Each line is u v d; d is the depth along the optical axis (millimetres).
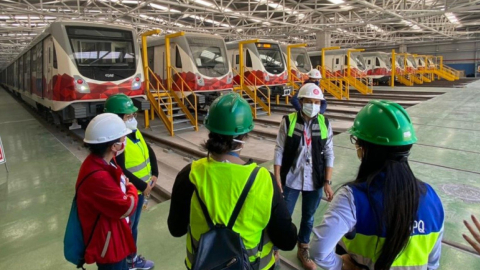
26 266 2982
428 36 31609
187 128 10297
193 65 11164
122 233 1986
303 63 17250
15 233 3727
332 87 17188
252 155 7164
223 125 1365
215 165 1366
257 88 13305
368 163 1310
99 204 1853
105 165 1923
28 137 9352
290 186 2662
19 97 21281
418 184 1230
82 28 8336
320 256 1233
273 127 10359
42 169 6211
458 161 5465
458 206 3754
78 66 8180
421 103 12594
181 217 1499
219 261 1210
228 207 1297
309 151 2598
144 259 2826
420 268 1212
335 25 19766
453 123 8594
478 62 38312
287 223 1421
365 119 1335
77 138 9188
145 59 10422
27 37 25875
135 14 18141
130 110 2613
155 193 5328
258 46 13617
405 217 1153
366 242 1225
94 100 8430
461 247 2932
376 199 1193
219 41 12094
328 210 1294
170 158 7305
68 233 1920
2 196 4879
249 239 1317
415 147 6418
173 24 22719
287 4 19047
